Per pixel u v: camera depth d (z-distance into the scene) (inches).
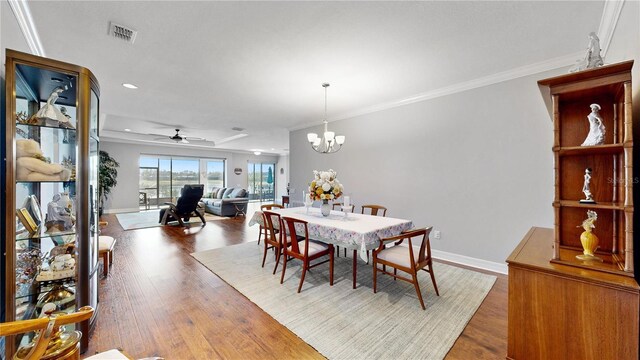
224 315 88.1
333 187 132.3
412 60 108.8
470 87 132.4
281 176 529.7
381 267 132.8
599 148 53.2
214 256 153.9
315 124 228.8
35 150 65.2
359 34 89.3
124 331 78.7
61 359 45.4
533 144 115.6
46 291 70.4
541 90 62.3
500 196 124.6
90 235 73.5
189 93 151.8
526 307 57.8
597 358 50.2
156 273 126.3
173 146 381.7
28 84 70.6
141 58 107.3
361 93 150.6
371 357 67.9
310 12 77.6
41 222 72.0
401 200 162.1
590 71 52.0
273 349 71.4
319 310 91.2
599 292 49.8
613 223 60.9
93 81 74.2
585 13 77.5
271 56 105.4
